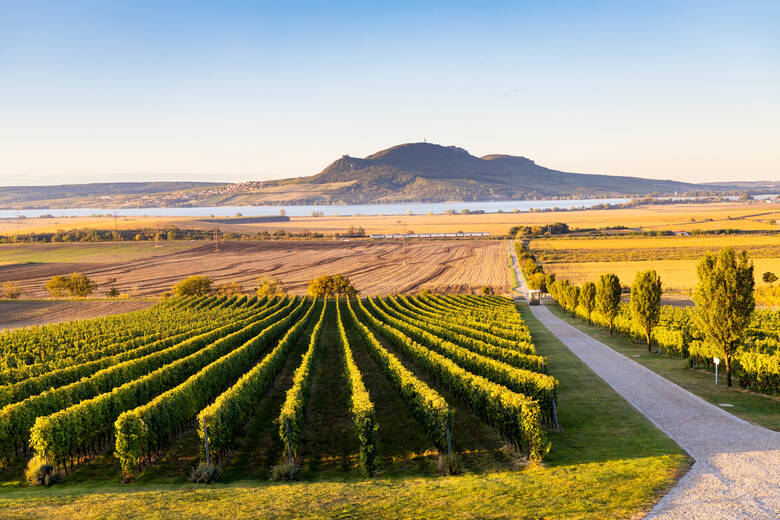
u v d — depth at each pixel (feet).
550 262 558.15
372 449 77.92
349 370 126.11
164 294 417.90
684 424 89.45
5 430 86.17
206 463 78.28
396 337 189.37
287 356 188.96
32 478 76.84
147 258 635.66
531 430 75.66
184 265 588.50
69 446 83.25
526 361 127.13
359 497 61.98
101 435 97.14
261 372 125.80
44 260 611.06
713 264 118.11
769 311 233.96
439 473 75.92
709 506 55.42
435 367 132.26
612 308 209.77
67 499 62.49
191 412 105.09
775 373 107.55
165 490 68.08
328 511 57.21
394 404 119.03
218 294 417.08
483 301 341.62
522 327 199.52
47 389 126.52
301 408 99.09
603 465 70.74
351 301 388.78
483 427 99.25
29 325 305.53
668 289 383.45
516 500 58.70
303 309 344.69
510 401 84.02
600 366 146.72
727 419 91.61
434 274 527.81
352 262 612.29
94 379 120.88
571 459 75.92
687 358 152.46
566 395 115.44
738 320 115.14
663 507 55.42
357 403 86.38
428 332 186.19
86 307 359.46
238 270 558.97
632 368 142.41
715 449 74.90
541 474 68.59
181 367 137.69
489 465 78.43
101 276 518.37
